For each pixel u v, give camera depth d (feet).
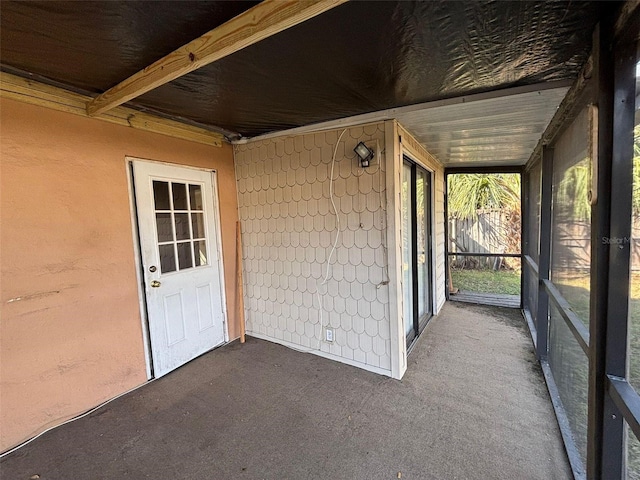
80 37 4.59
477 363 9.17
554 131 7.27
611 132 3.68
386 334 8.48
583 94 5.08
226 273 10.97
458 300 15.98
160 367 8.77
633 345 3.67
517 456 5.62
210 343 10.39
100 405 7.43
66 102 6.75
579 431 5.55
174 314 9.18
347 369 8.95
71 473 5.50
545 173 8.64
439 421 6.61
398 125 8.21
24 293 6.25
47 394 6.59
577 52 4.88
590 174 3.95
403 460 5.60
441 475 5.26
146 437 6.34
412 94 6.68
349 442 6.07
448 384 8.05
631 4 3.08
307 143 9.44
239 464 5.63
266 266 10.87
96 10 3.93
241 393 7.84
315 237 9.57
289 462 5.64
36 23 4.21
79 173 7.04
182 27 4.36
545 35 4.39
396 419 6.71
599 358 3.91
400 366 8.39
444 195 15.96
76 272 7.02
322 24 4.21
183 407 7.32
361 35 4.50
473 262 22.65
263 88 6.47
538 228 10.62
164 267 9.05
